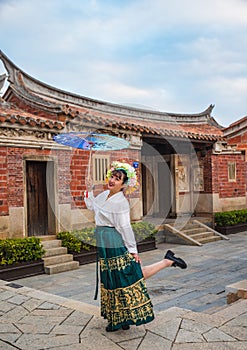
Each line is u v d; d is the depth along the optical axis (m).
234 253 9.67
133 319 3.28
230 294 5.18
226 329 3.44
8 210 7.90
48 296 4.73
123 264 3.32
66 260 8.22
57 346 3.25
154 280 7.29
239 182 13.77
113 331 3.47
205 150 12.79
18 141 7.96
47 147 8.23
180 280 7.25
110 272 3.34
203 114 14.41
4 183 7.84
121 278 3.31
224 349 3.06
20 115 8.04
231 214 12.70
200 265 8.46
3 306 4.38
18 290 5.03
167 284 6.99
